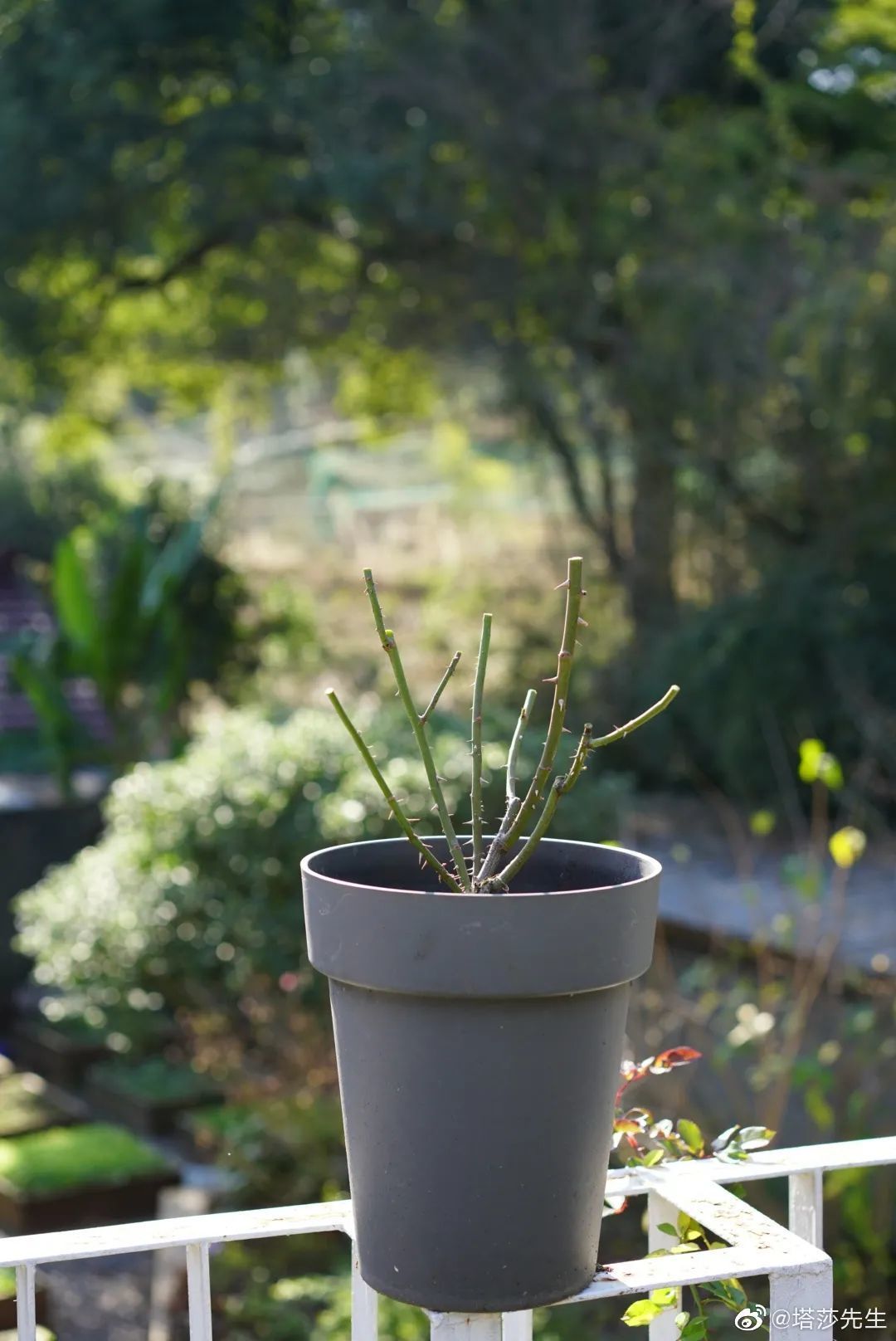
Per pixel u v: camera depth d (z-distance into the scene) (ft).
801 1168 4.75
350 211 36.19
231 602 40.01
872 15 32.83
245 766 17.60
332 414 60.39
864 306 29.58
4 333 41.60
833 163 36.27
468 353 40.50
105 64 35.35
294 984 15.51
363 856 4.46
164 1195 15.69
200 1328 4.30
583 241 36.76
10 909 24.73
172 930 17.42
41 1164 15.81
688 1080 12.45
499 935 3.65
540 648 39.93
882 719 28.12
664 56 36.24
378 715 18.98
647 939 3.92
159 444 64.69
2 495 48.75
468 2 35.96
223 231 40.60
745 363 33.32
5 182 35.96
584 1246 3.94
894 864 26.66
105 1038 21.34
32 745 33.01
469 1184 3.78
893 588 32.22
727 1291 4.39
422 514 58.85
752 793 31.63
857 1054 11.93
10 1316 8.62
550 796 4.09
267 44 37.29
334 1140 13.84
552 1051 3.76
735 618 33.63
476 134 34.55
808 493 33.71
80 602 29.09
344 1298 11.41
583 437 40.32
